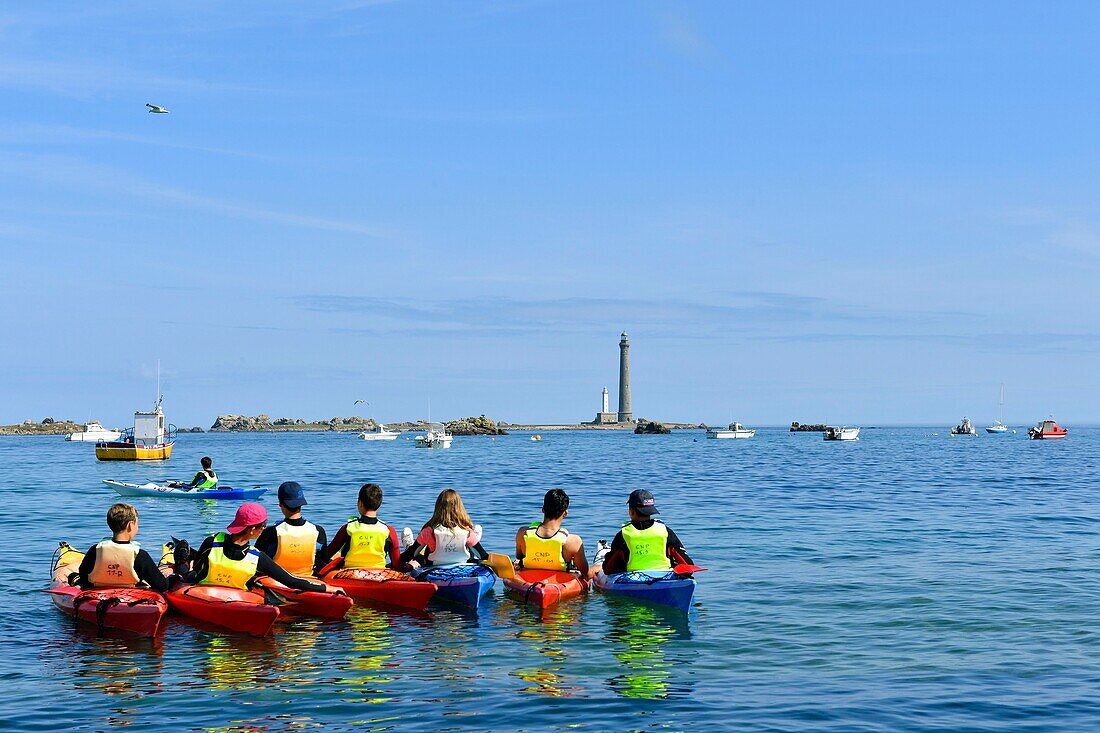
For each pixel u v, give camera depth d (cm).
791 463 6316
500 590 1463
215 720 856
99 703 904
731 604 1373
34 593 1434
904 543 2028
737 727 840
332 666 1037
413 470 5394
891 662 1059
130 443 6488
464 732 823
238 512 1262
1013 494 3416
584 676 1001
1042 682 979
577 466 5897
